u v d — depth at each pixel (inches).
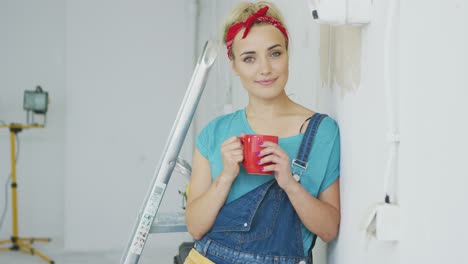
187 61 168.1
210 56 47.9
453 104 26.6
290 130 48.4
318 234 45.9
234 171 44.0
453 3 26.5
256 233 44.8
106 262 160.7
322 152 46.7
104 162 173.2
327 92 52.9
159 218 59.5
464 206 25.8
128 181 174.1
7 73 179.3
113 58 171.2
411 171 31.8
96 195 173.2
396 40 34.0
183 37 172.1
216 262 45.6
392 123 33.9
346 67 45.2
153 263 156.0
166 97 173.2
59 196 183.5
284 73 47.4
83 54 170.1
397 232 33.6
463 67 25.6
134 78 172.2
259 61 46.6
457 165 26.3
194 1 165.8
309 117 48.6
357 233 41.9
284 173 42.4
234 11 49.2
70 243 172.2
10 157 181.0
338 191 47.8
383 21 35.8
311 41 60.7
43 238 180.4
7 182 181.0
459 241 26.3
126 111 172.9
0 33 178.4
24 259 161.2
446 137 27.4
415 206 31.2
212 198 45.1
